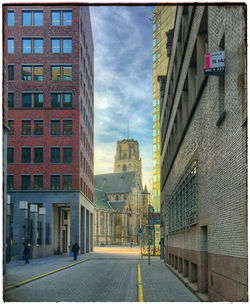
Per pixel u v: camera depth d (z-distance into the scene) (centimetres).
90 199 6825
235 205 814
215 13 1031
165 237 3450
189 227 1652
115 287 1605
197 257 1386
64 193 5112
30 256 4050
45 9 5356
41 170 5159
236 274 798
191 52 1533
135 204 14838
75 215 5066
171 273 2388
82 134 5603
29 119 5244
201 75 1362
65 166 5169
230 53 862
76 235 5031
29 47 5338
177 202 2267
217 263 1008
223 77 992
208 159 1163
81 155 5459
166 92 3186
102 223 13088
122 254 5953
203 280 1309
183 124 1911
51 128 5241
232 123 844
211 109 1109
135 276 2166
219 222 986
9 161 5178
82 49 5697
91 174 6988
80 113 5353
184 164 1867
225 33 908
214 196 1059
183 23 1911
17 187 5116
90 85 6806
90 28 6800
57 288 1548
